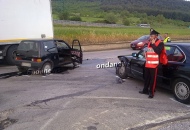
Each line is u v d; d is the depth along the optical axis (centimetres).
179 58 628
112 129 450
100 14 7362
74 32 2606
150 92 652
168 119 502
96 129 448
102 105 580
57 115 516
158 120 496
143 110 551
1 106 572
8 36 1112
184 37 3741
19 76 910
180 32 4728
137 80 859
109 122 481
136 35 3003
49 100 616
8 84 784
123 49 2230
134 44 2139
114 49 2220
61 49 1058
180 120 499
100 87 752
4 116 514
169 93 701
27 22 1177
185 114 532
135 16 8681
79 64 1208
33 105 579
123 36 2800
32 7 1192
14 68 1096
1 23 1080
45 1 1259
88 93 682
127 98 640
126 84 799
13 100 616
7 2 1088
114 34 2766
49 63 951
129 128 455
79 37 2364
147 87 680
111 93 685
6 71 1011
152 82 646
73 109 551
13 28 1125
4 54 1145
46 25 1275
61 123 474
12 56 1165
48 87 746
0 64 1235
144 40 2153
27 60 924
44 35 1266
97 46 2130
